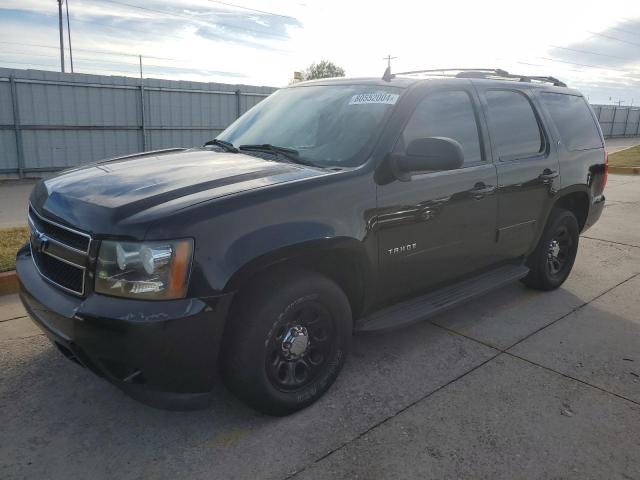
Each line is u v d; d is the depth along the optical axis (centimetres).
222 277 245
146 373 241
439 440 278
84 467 251
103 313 236
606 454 270
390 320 335
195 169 308
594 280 550
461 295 383
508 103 432
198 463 256
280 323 274
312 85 414
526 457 266
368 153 318
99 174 309
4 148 1312
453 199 359
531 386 334
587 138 521
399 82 365
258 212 261
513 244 434
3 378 326
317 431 283
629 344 399
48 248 277
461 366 358
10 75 1285
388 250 323
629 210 964
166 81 1541
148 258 236
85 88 1402
